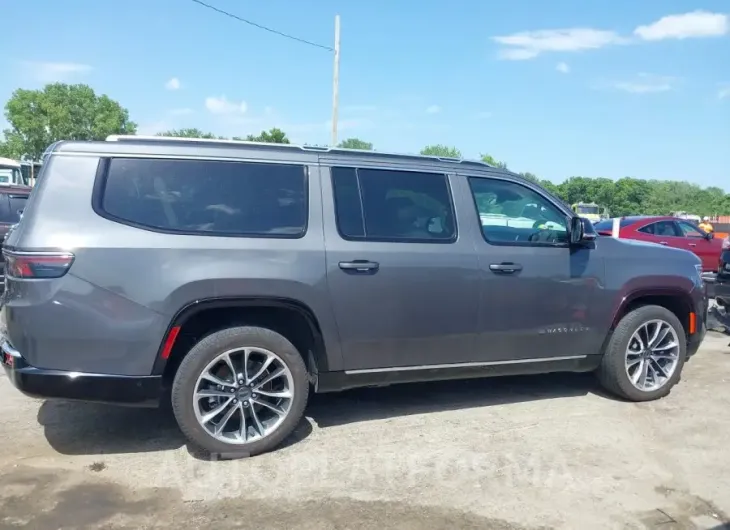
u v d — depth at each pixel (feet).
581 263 17.16
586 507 12.23
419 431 15.79
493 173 16.80
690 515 12.03
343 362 14.93
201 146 14.21
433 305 15.48
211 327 14.23
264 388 14.40
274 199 14.43
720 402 18.31
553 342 17.04
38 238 12.67
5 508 11.78
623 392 18.01
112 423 16.05
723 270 26.45
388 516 11.76
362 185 15.30
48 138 192.75
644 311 17.89
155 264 13.12
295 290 14.06
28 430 15.49
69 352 12.76
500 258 16.19
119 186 13.39
